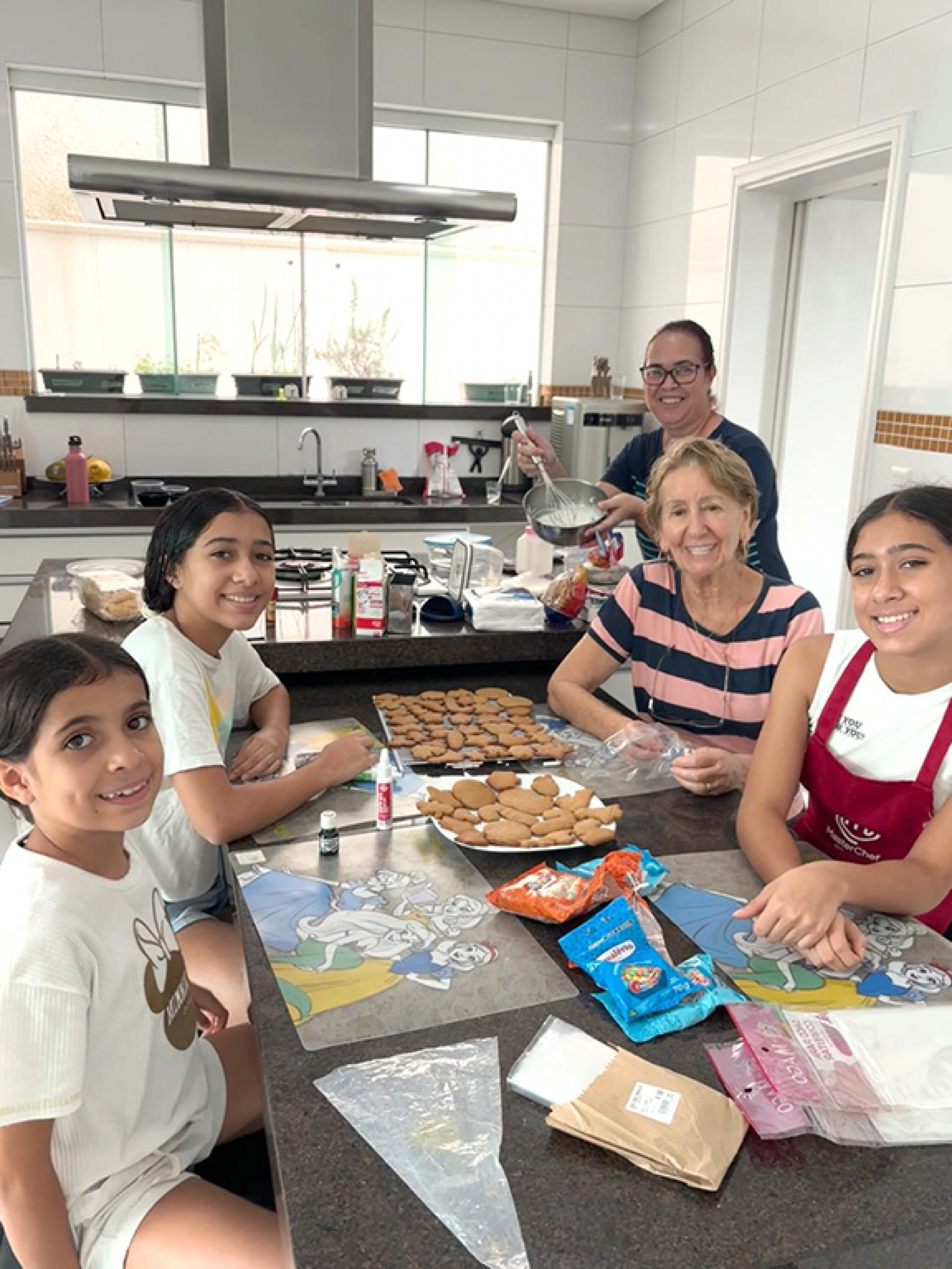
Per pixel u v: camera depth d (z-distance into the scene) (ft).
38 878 3.37
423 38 13.85
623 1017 3.25
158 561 5.27
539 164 15.37
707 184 13.12
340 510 13.16
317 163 8.96
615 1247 2.42
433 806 4.66
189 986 4.12
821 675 4.86
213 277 14.34
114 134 13.64
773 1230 2.49
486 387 15.62
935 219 9.42
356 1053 3.08
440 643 7.18
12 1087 3.08
